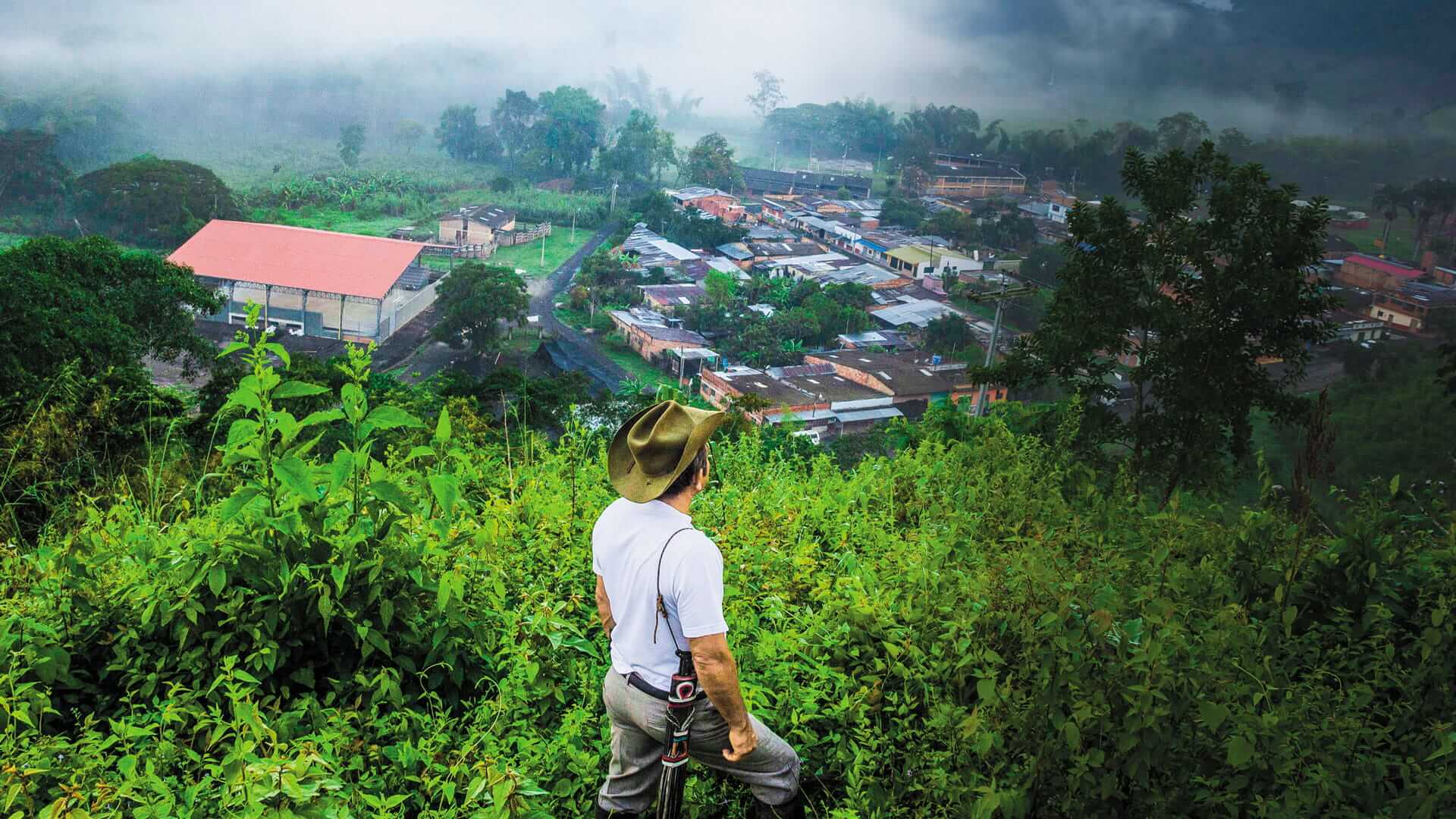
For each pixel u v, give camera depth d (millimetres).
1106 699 2787
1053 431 10008
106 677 3240
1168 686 2771
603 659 3420
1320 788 2580
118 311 36375
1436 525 4555
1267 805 2582
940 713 2898
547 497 4750
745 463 6445
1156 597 3645
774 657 3297
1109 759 2736
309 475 3344
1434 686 3424
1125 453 19938
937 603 3377
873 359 85750
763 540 4430
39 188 126562
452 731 3100
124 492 4719
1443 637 3477
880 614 3486
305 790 2137
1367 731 2961
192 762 2803
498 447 6156
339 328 91625
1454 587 3959
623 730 2596
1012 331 104625
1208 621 3480
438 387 34656
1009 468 6082
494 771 2369
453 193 171875
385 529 3451
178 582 3303
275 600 3264
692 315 99812
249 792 2117
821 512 5207
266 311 92625
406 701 3168
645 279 113562
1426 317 106500
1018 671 2953
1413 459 43281
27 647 3039
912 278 128125
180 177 129875
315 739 2730
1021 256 143875
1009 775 2756
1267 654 3508
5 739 2570
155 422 6281
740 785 2914
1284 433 45781
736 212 154000
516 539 4348
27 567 3641
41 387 7324
